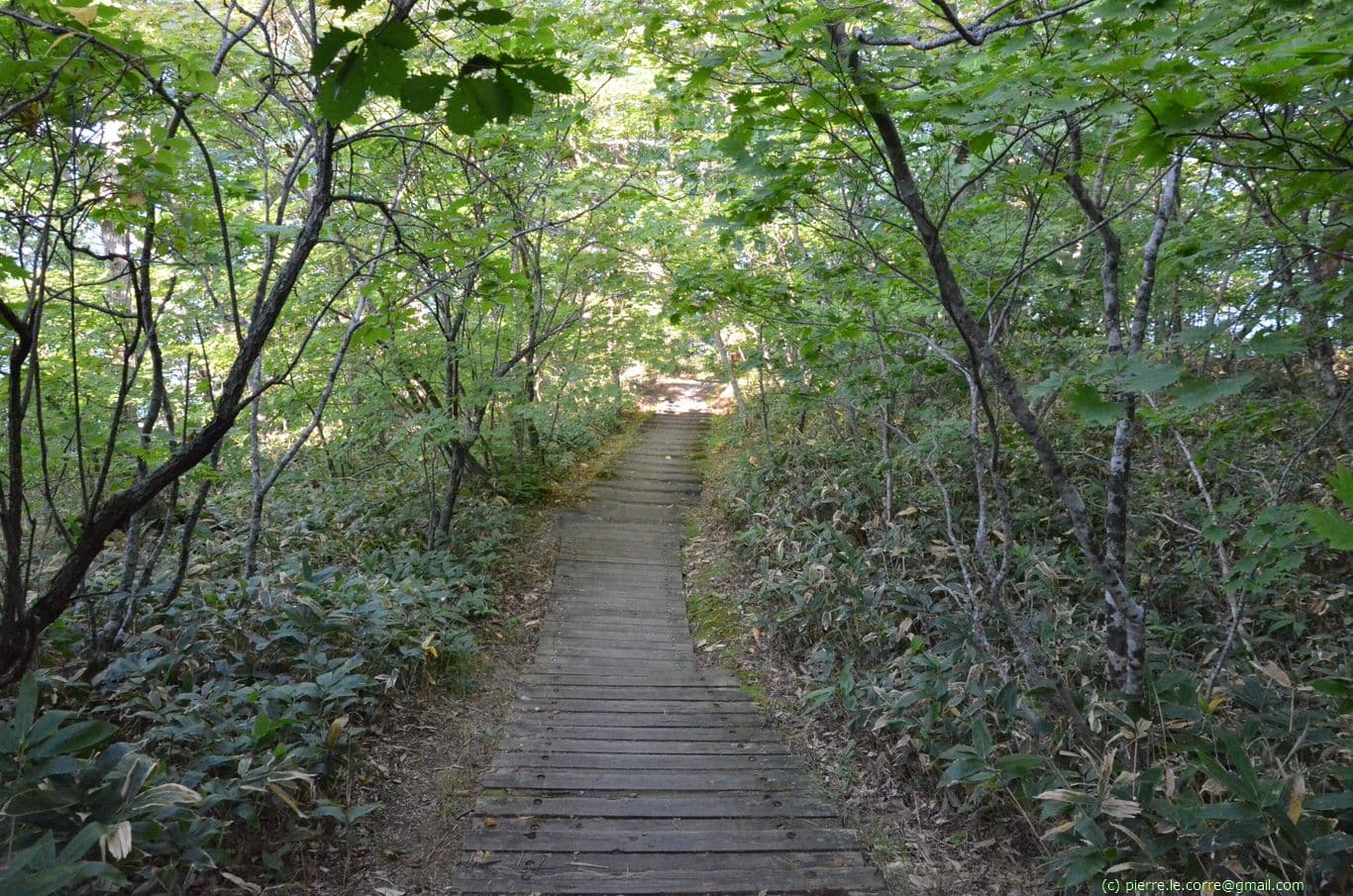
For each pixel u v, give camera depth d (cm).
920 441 556
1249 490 490
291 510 746
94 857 238
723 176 468
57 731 228
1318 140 250
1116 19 224
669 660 608
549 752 438
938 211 407
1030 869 336
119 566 516
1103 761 295
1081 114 293
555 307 837
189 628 405
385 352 695
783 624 594
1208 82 192
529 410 817
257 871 309
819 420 996
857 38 258
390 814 368
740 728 480
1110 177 401
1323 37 178
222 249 443
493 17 112
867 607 529
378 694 455
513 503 955
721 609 698
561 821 366
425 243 386
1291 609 470
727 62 268
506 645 625
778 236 769
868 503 730
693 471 1149
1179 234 435
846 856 342
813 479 818
